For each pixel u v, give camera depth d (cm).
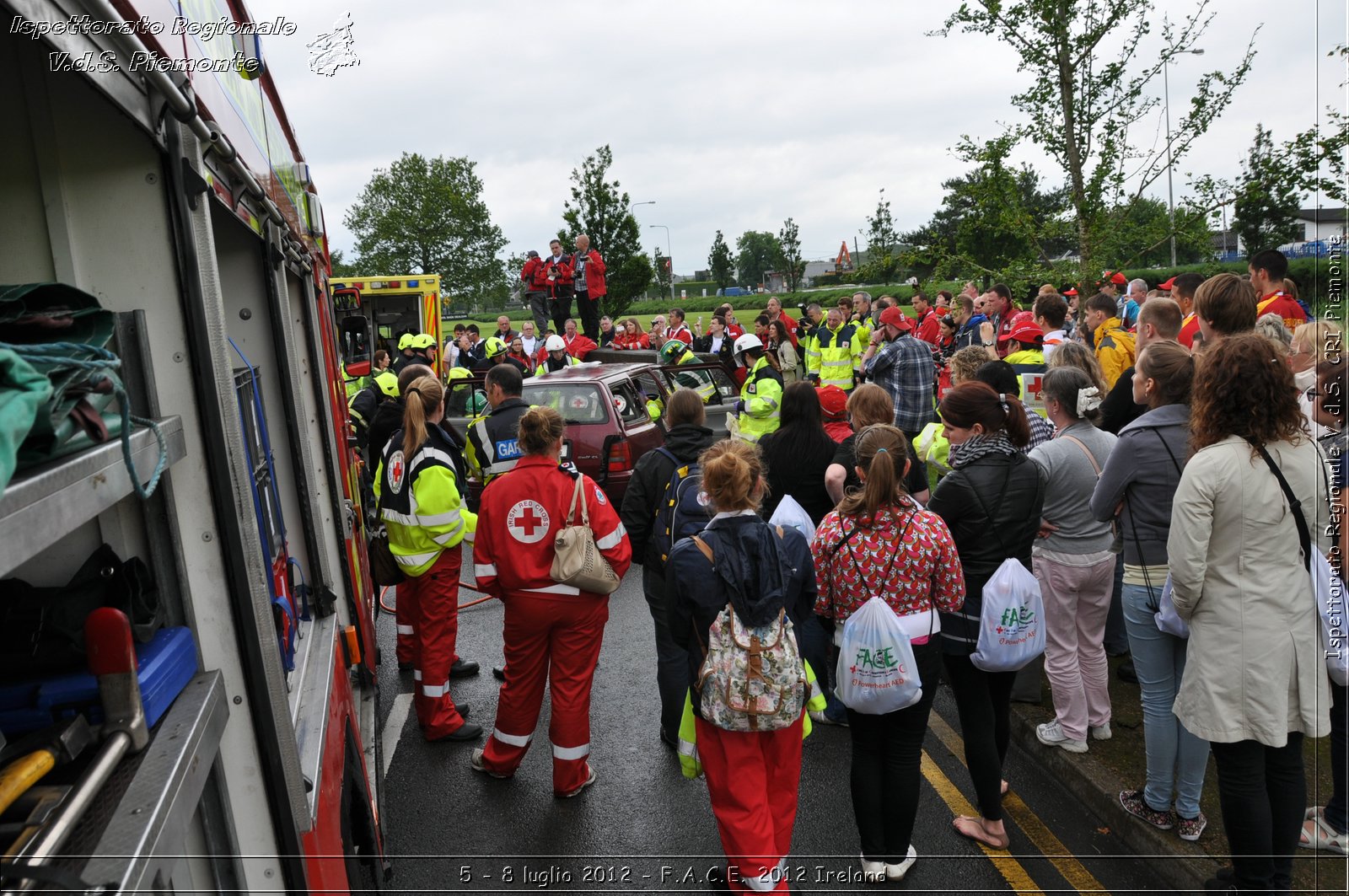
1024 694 519
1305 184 810
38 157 171
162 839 133
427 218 3822
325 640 324
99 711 154
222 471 182
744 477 330
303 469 346
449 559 507
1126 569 388
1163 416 378
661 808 446
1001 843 400
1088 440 443
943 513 386
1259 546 313
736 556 330
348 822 304
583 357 1549
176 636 177
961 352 616
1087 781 433
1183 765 379
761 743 345
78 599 166
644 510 495
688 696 350
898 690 347
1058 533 445
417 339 1039
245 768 189
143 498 144
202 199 182
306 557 348
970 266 1153
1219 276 435
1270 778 330
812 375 1482
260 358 339
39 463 124
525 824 435
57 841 123
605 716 546
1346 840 365
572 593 436
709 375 1165
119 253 174
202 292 178
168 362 178
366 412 894
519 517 432
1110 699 512
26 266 172
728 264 7881
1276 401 312
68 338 150
